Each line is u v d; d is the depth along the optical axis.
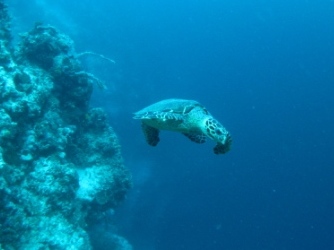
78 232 10.19
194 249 24.94
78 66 13.93
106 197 13.27
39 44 12.92
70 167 10.95
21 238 8.30
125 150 26.03
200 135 4.70
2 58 10.45
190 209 27.83
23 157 9.59
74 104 13.37
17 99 9.73
